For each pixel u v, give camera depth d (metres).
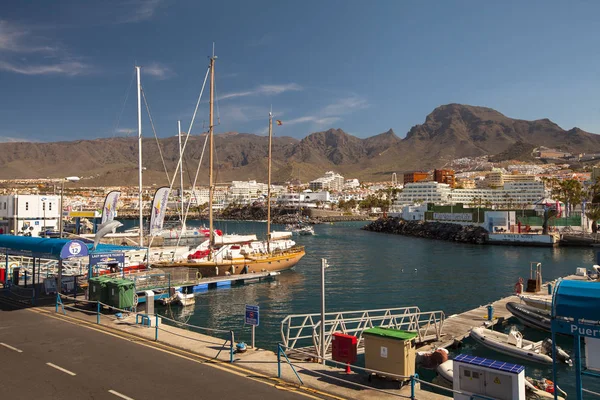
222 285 59.03
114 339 24.50
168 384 18.14
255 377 19.16
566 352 32.69
